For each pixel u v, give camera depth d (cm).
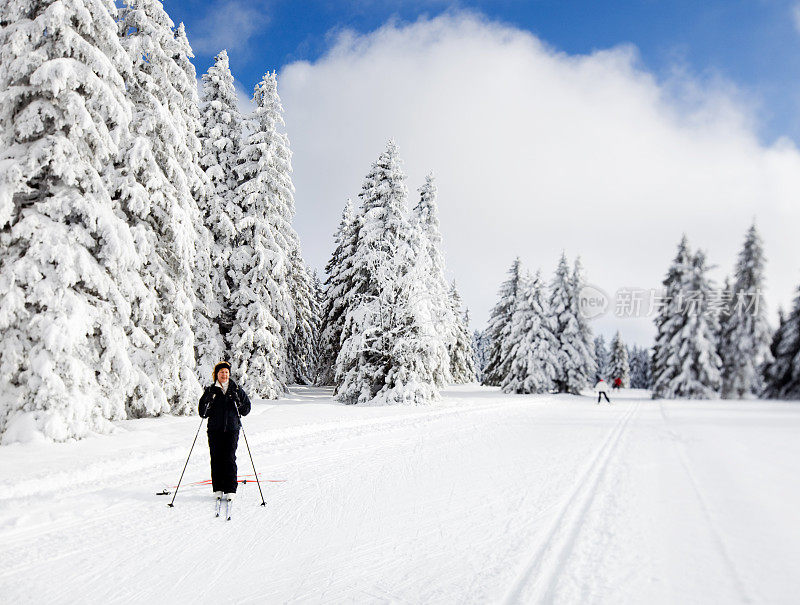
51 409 935
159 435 1083
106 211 1098
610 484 703
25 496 619
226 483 590
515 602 347
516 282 4581
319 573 406
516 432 1290
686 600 345
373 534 502
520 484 709
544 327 3806
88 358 1051
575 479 738
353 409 1834
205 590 376
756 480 711
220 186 2105
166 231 1459
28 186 1037
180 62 1753
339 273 2997
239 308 2027
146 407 1302
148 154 1318
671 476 746
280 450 962
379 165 2659
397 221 2583
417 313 2220
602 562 419
